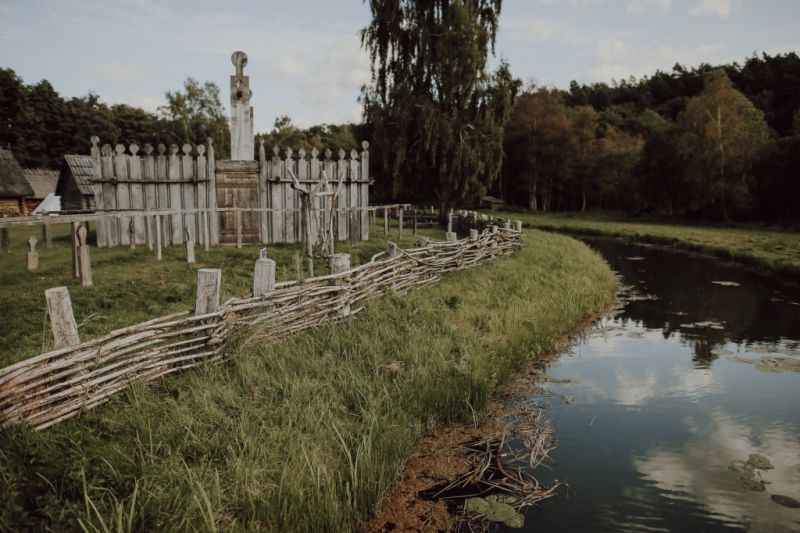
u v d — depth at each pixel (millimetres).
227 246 12656
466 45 20844
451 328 6977
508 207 59750
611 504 4109
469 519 3889
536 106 56969
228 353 5402
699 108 39438
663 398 6277
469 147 21312
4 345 5508
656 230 32031
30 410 3732
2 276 8625
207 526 3068
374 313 7160
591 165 55500
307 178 13352
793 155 35188
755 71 74500
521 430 5312
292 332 6227
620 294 12852
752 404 6148
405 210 25328
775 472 4617
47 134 63938
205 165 12555
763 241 24109
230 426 4129
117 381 4441
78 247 8398
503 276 10992
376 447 4297
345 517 3635
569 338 8789
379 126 21656
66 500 2975
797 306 11656
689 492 4297
